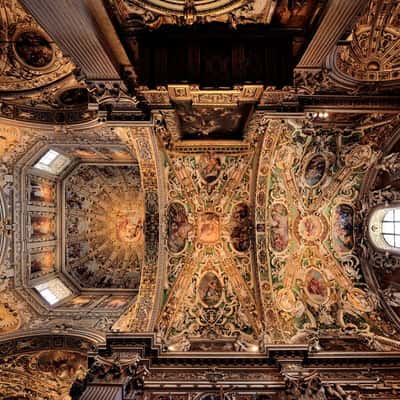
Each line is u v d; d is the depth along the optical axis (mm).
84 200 20656
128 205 21234
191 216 15969
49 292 17188
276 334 12391
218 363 11477
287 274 14805
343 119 12922
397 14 9344
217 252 15727
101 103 10125
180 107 11531
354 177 14055
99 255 20641
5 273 15055
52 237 18812
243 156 15336
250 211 15609
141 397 10203
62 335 13281
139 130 12617
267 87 8531
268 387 10359
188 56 8570
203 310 14711
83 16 6059
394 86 11094
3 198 15078
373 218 13703
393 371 10852
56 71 12570
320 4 6789
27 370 13094
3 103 12969
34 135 14344
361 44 9953
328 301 14109
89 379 9797
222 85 8570
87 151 17531
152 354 11586
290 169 14719
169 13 7414
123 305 16844
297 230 15109
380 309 13031
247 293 14930
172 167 15359
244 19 7723
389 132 12562
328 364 11133
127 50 8078
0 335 13414
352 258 14086
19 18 11031
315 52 7703
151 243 15031
